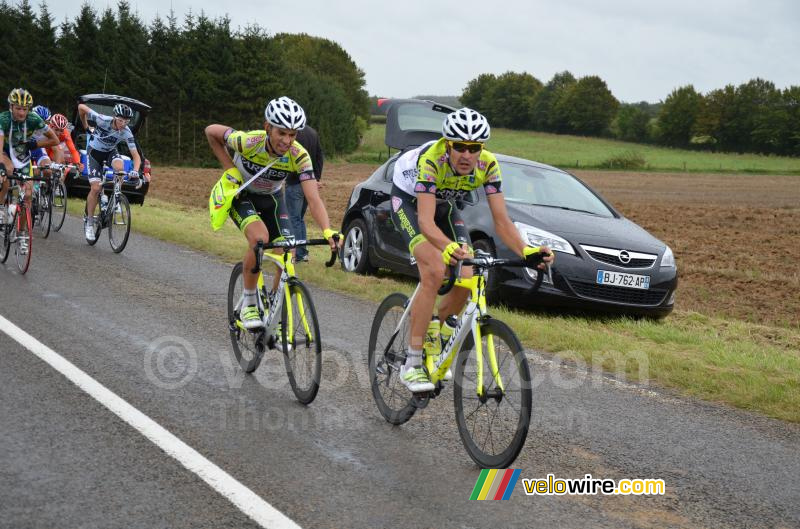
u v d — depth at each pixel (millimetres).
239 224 5215
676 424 4777
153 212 15703
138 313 6941
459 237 4516
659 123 123938
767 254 15391
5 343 5684
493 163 4320
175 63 52344
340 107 74875
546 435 4484
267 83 55500
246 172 5102
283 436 4238
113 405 4516
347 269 10234
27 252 8352
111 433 4094
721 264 13859
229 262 10102
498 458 3818
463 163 4035
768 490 3834
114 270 9008
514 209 8336
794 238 18266
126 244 10844
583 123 133250
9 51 51750
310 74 73000
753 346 7078
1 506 3213
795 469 4129
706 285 11594
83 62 52375
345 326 6965
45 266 8969
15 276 8289
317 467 3832
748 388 5410
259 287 5293
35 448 3830
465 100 152125
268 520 3221
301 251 10500
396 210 4555
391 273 10266
